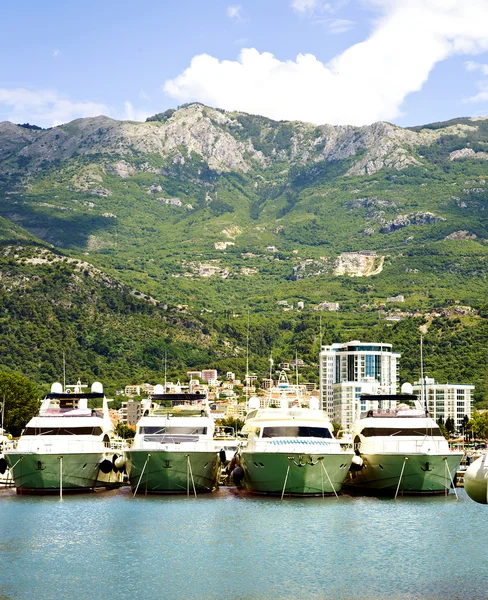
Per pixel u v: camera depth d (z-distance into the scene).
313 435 95.38
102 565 67.12
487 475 61.50
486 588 61.41
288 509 88.88
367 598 59.34
